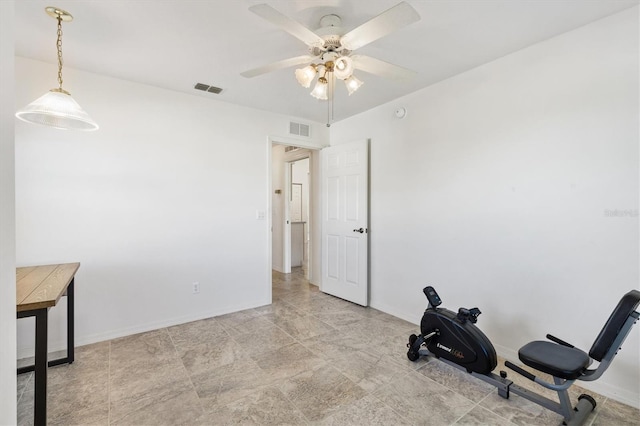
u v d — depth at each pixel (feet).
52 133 8.33
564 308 7.01
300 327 10.03
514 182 7.82
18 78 7.93
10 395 2.30
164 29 6.72
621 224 6.23
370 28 5.28
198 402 6.18
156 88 9.85
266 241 12.29
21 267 7.56
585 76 6.64
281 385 6.77
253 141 11.94
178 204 10.28
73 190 8.61
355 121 12.76
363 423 5.62
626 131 6.15
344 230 12.91
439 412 5.91
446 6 5.97
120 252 9.29
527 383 6.95
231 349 8.45
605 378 6.46
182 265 10.37
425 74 9.00
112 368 7.43
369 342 8.94
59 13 6.12
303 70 6.45
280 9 6.04
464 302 8.96
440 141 9.54
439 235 9.62
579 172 6.75
